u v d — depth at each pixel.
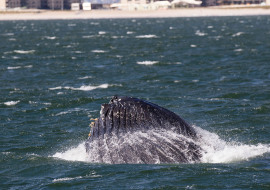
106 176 54.62
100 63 189.00
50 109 103.00
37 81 144.50
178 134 51.62
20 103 109.81
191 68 168.00
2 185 55.38
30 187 54.25
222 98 111.75
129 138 50.75
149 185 51.75
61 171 58.28
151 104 51.78
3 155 66.69
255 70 157.88
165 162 50.59
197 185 51.72
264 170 56.25
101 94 121.00
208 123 86.50
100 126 52.22
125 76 151.38
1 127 87.12
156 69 167.38
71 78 149.75
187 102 107.56
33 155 66.31
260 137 74.75
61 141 76.38
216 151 59.41
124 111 51.16
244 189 51.25
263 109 96.56
